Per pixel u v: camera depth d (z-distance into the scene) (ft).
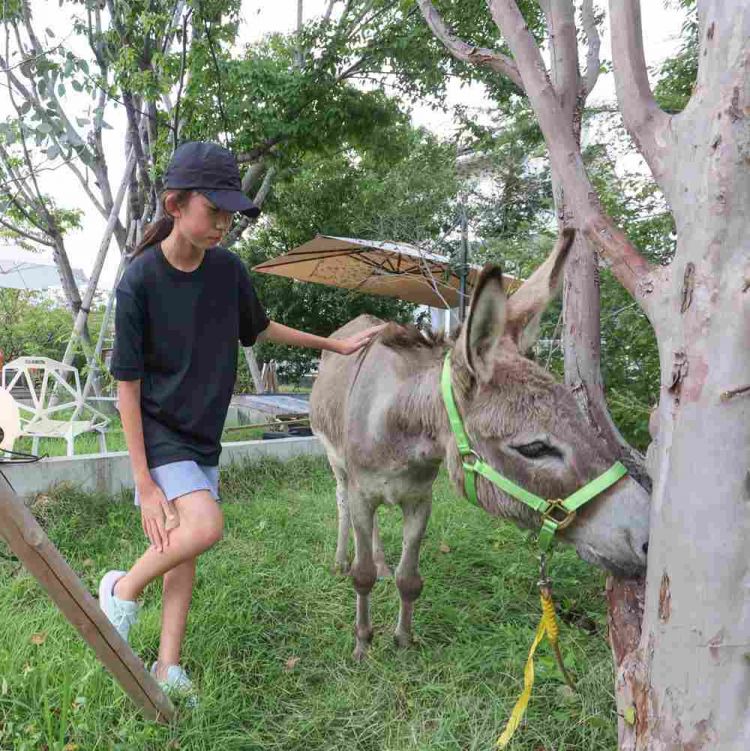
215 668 7.98
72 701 6.79
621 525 4.98
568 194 5.33
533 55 5.68
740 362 3.64
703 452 3.75
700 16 4.04
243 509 14.48
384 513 14.58
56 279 31.32
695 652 3.78
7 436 13.66
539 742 6.79
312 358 52.42
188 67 22.31
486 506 5.93
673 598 3.92
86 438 21.45
